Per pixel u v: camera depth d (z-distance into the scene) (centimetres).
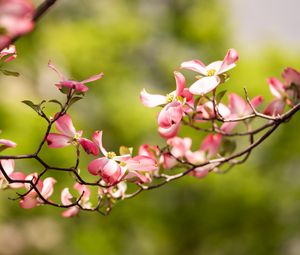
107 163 192
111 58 977
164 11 1088
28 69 935
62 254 944
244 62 924
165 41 1053
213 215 891
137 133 884
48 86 940
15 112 791
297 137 897
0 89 882
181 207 896
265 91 896
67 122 196
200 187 876
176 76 199
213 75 203
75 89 183
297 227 918
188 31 1029
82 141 191
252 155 887
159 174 237
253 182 880
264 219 906
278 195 897
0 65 189
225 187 880
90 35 959
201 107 225
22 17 148
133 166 196
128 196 225
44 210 860
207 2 1062
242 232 912
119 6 1061
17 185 211
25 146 775
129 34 991
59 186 783
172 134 221
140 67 1043
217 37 1032
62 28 967
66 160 771
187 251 931
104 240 904
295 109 219
